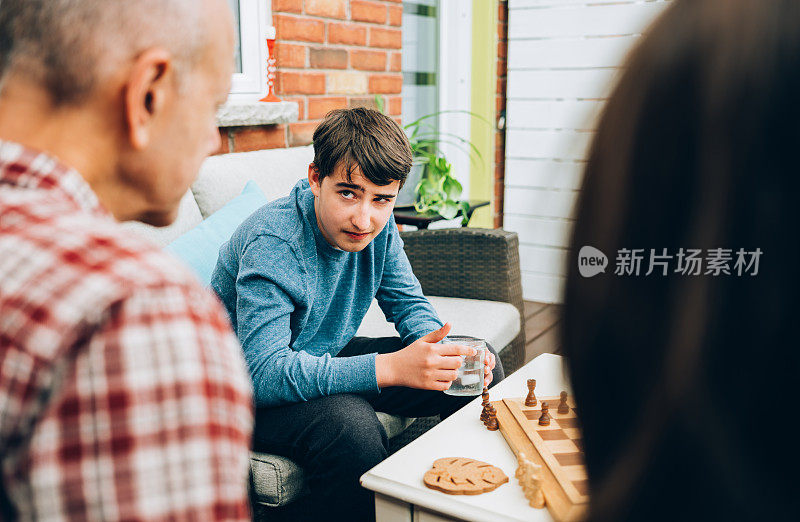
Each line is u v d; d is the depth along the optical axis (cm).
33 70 48
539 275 407
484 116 399
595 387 32
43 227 45
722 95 28
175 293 44
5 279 43
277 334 138
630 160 31
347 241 144
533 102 391
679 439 30
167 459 42
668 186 29
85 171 51
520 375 155
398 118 317
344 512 134
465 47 393
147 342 42
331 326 165
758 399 28
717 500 29
